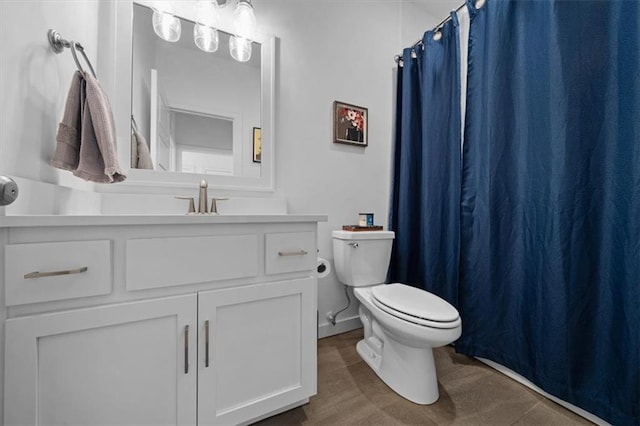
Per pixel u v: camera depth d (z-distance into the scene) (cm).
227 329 90
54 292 66
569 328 110
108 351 73
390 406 114
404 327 113
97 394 72
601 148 103
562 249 112
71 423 69
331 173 183
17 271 63
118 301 74
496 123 136
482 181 144
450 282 163
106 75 124
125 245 75
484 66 143
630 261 96
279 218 99
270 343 98
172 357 81
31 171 79
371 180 199
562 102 112
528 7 125
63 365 68
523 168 127
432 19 226
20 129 74
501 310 136
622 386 97
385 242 167
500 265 137
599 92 103
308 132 173
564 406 114
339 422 105
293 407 111
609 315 101
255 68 156
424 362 119
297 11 169
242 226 93
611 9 101
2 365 62
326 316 179
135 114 130
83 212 106
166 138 136
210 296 87
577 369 108
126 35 128
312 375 105
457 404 115
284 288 100
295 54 168
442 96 169
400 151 199
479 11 146
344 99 187
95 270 71
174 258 81
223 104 148
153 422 79
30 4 77
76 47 88
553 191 115
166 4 135
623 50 98
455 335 108
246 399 93
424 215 177
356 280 159
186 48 141
